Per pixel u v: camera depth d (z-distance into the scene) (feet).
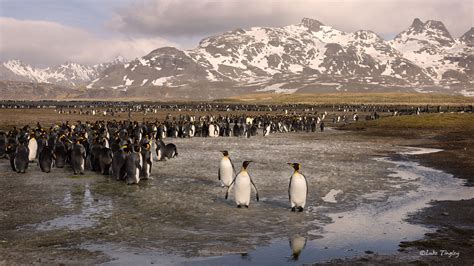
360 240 37.91
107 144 83.56
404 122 190.80
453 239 37.83
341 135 164.45
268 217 45.39
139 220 43.57
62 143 75.36
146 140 82.02
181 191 57.31
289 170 76.18
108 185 60.44
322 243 37.17
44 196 53.21
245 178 48.70
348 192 58.29
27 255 33.19
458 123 178.50
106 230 40.11
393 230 40.93
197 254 34.19
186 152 103.19
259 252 34.78
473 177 70.44
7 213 45.37
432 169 78.74
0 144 86.89
